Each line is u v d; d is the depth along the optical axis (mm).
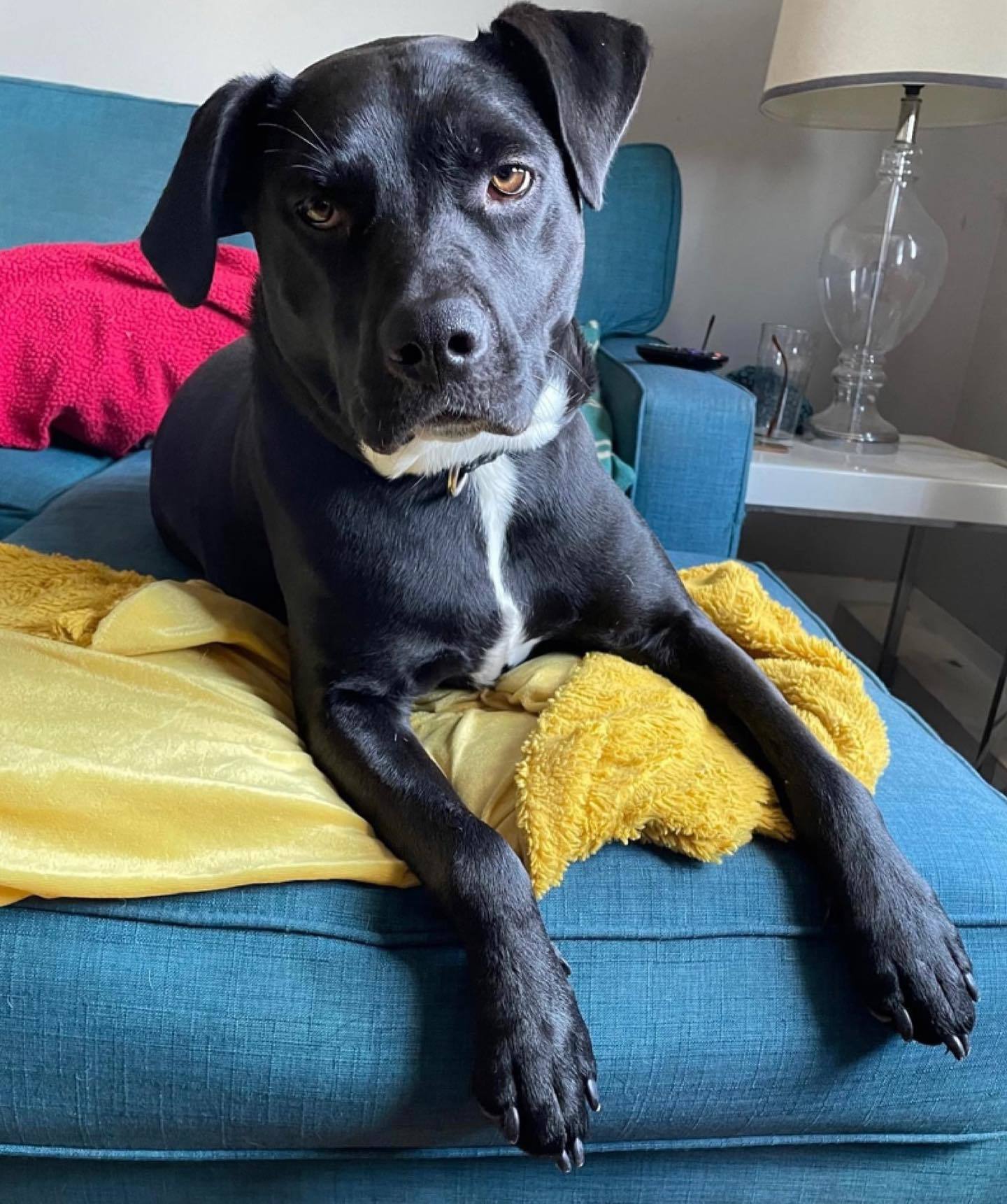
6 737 761
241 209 940
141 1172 786
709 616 1125
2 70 2285
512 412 822
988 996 760
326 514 943
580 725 843
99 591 1054
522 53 872
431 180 815
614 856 778
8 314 1672
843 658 1049
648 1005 732
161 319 1722
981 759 1801
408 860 761
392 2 2207
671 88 2236
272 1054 707
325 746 880
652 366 1743
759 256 2355
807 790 806
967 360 2334
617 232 2105
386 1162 795
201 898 732
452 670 995
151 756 774
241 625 1007
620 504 1026
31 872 694
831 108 1957
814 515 1912
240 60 2260
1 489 1604
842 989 750
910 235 1915
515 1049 665
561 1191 816
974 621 2182
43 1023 699
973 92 1888
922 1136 801
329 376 908
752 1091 747
